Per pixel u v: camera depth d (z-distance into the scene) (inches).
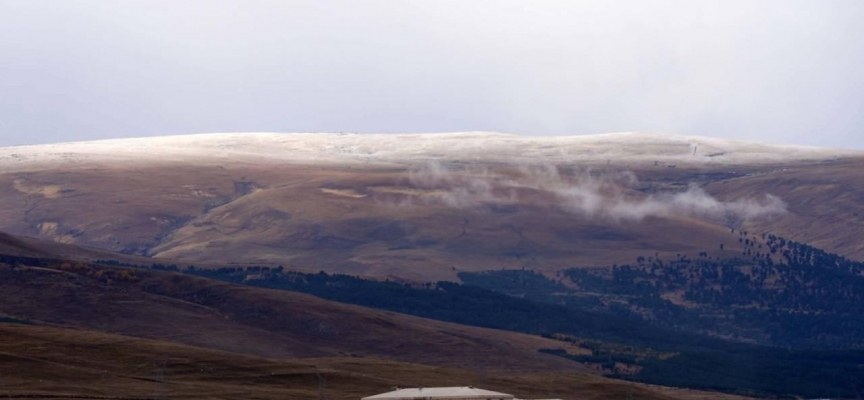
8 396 7229.3
